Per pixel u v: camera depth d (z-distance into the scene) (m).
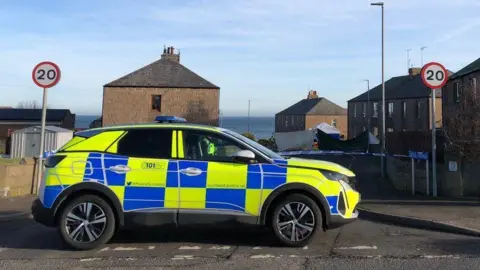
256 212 6.29
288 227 6.37
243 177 6.32
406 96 53.72
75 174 6.33
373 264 5.61
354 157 22.78
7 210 9.55
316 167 6.48
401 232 7.66
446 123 17.42
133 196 6.30
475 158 11.27
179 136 6.55
